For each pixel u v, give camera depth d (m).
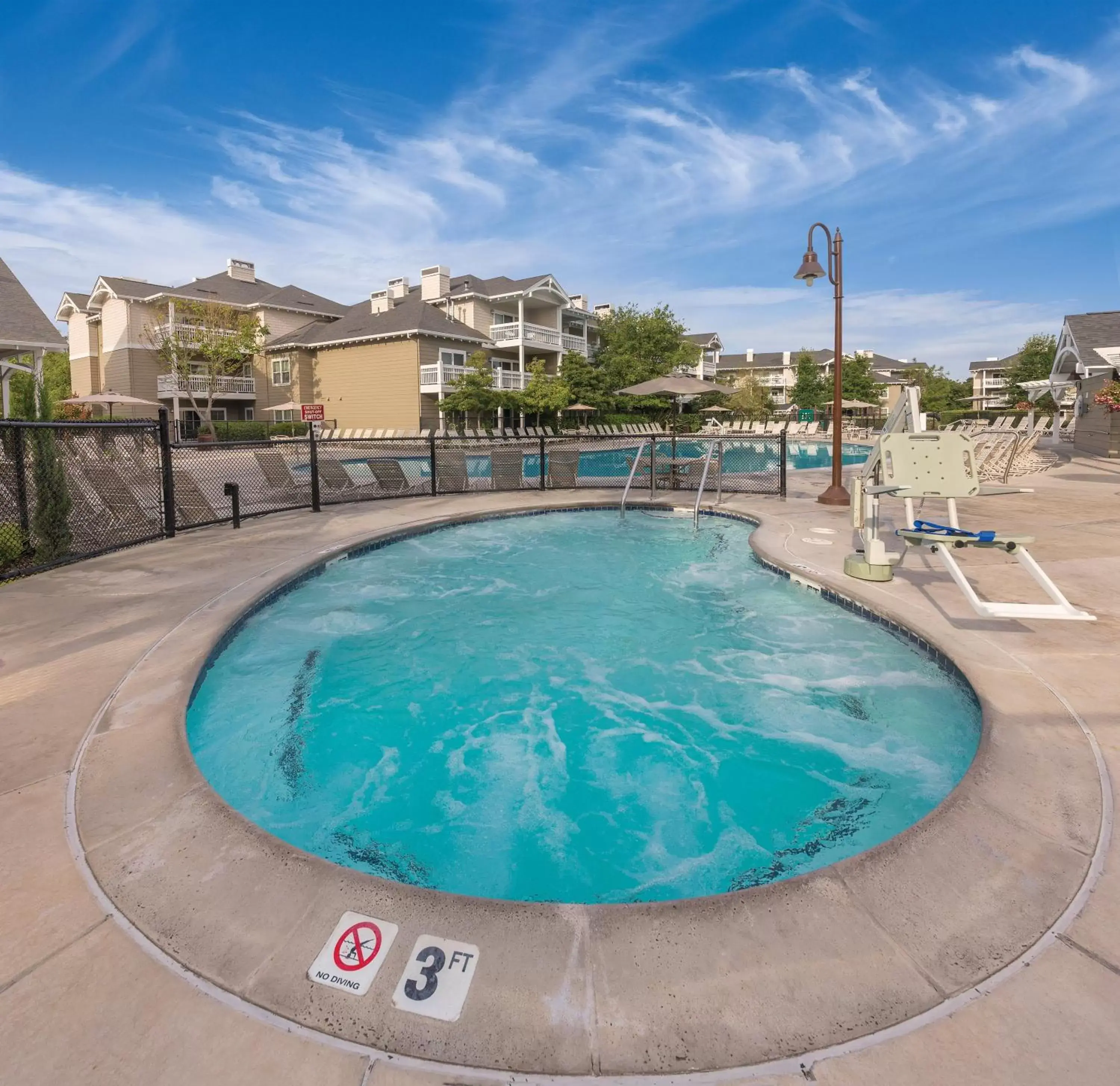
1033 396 28.75
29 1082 1.37
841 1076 1.39
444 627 5.28
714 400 41.62
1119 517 8.49
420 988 1.62
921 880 1.98
